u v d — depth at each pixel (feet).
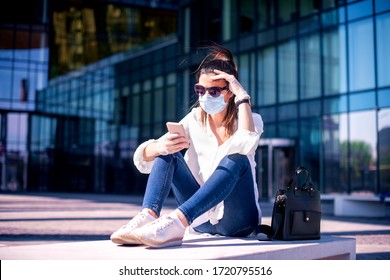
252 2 66.54
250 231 8.68
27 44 93.86
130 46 91.20
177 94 77.25
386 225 27.53
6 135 95.50
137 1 84.89
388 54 49.32
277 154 61.67
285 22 61.67
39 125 97.55
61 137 99.60
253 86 65.92
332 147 55.11
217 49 9.71
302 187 8.49
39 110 96.94
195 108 9.50
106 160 95.09
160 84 83.35
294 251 7.29
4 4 86.94
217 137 8.95
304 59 58.90
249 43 66.74
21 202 48.88
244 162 7.99
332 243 8.16
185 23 77.97
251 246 7.33
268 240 8.19
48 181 98.48
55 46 94.73
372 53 50.93
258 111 64.95
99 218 29.22
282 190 8.34
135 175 89.10
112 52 94.07
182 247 7.23
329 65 55.67
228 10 70.33
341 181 53.83
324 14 56.49
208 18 73.72
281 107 61.82
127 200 58.49
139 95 88.84
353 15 53.11
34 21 92.48
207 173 8.79
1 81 93.66
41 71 95.66
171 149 7.97
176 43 79.36
